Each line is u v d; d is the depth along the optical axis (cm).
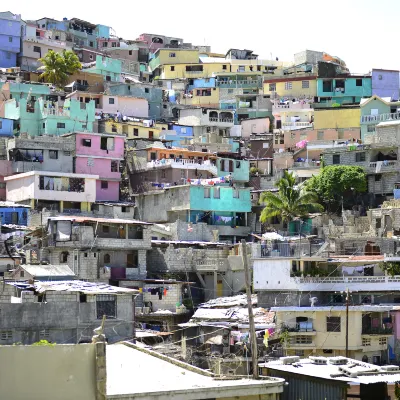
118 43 18962
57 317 5734
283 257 7406
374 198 11288
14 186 10438
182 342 6488
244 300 7881
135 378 3841
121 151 11469
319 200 11162
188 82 17225
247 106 15888
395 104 13638
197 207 10400
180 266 8719
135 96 15000
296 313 6644
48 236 8244
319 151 13112
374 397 4697
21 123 12112
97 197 11112
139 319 7700
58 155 11062
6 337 5559
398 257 7512
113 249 8406
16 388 3012
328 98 15862
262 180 12594
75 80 15112
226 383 3819
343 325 6562
